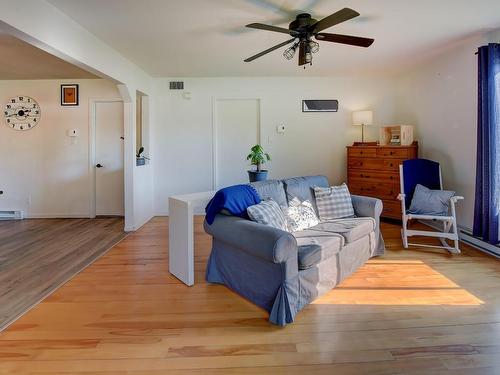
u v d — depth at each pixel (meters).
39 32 2.45
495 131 3.19
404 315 2.17
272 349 1.82
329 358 1.74
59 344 1.87
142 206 4.80
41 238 4.05
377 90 5.30
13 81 5.11
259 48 3.70
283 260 2.03
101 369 1.66
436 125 4.28
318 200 3.33
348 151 5.06
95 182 5.29
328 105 5.29
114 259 3.30
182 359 1.74
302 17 2.69
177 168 5.33
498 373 1.60
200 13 2.76
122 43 3.53
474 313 2.18
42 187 5.23
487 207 3.31
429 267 3.01
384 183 4.63
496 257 3.23
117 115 5.21
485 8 2.74
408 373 1.61
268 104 5.28
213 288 2.62
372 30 3.22
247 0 2.54
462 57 3.74
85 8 2.65
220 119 5.33
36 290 2.57
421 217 3.47
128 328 2.04
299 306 2.19
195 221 4.97
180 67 4.57
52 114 5.16
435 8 2.73
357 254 2.88
